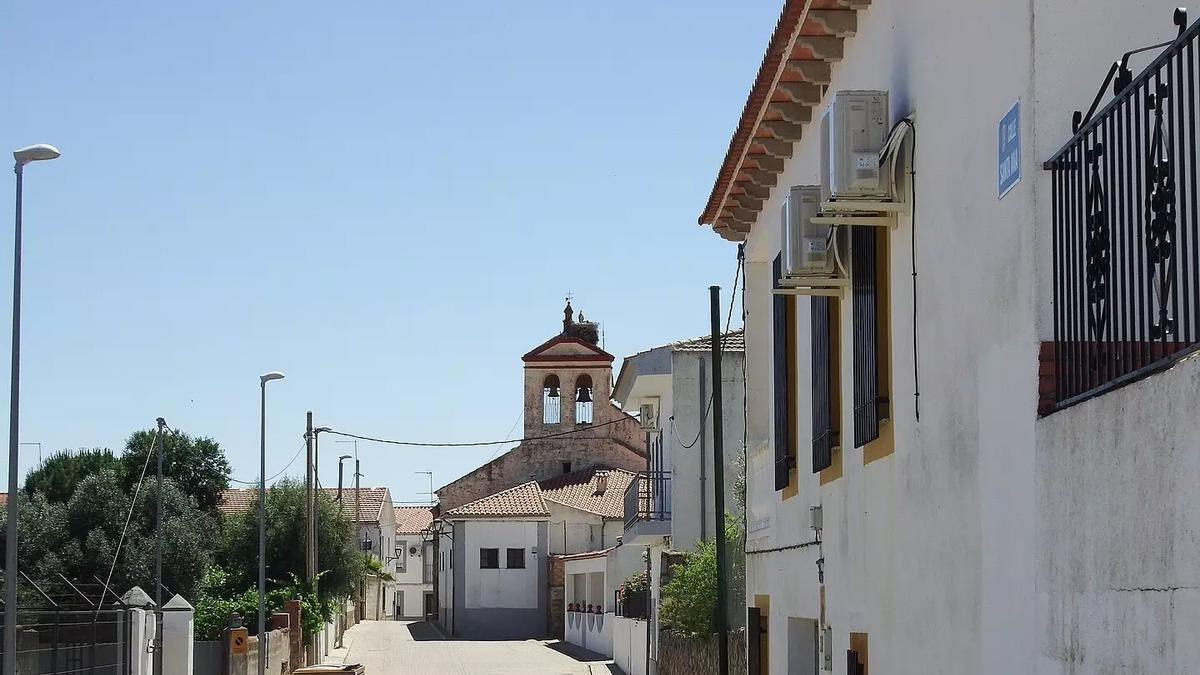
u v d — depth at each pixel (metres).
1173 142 5.87
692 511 34.94
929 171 9.45
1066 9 7.43
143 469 58.44
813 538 13.81
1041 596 7.10
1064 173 7.10
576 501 71.88
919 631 9.72
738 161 15.77
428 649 59.16
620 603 49.34
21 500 55.41
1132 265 6.20
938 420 9.22
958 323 8.74
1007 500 7.72
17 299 19.70
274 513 58.50
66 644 22.56
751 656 17.61
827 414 12.81
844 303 12.36
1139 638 5.83
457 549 71.12
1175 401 5.49
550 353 78.31
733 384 34.28
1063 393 7.02
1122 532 6.02
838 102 10.20
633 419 78.19
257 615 45.16
